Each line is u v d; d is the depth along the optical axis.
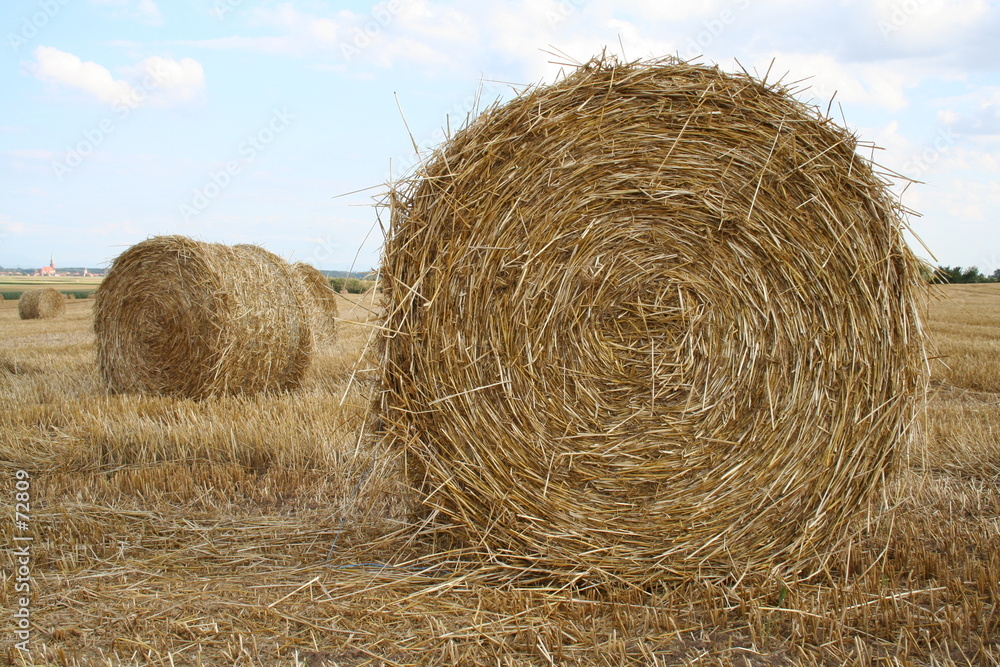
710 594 3.37
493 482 3.61
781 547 3.65
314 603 3.28
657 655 2.88
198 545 4.03
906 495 4.47
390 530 4.17
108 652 2.86
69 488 5.00
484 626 3.08
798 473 3.61
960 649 2.80
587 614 3.26
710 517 3.61
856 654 2.79
